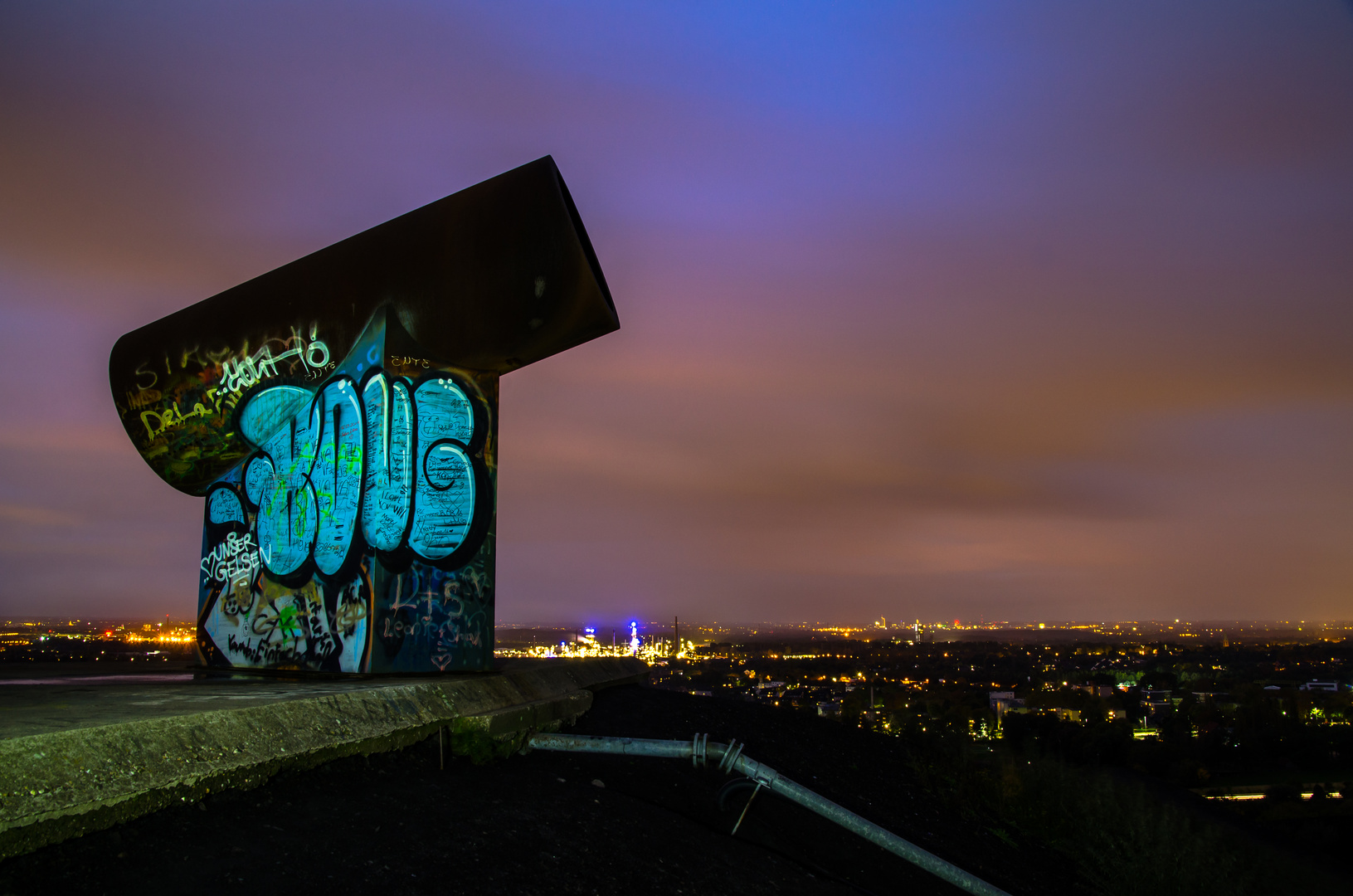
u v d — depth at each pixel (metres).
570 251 5.84
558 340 6.30
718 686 85.38
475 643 6.39
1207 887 7.24
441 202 6.38
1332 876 8.20
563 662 7.75
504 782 4.70
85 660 9.01
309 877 3.08
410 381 6.32
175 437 7.37
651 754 5.07
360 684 5.12
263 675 6.30
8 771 2.74
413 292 6.30
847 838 6.08
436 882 3.29
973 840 7.42
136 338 7.75
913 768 8.96
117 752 3.12
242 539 6.99
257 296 7.20
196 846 3.07
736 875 4.42
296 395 6.81
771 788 4.86
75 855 2.79
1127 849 7.54
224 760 3.48
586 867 3.86
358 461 6.25
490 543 6.62
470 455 6.57
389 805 3.89
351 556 6.15
